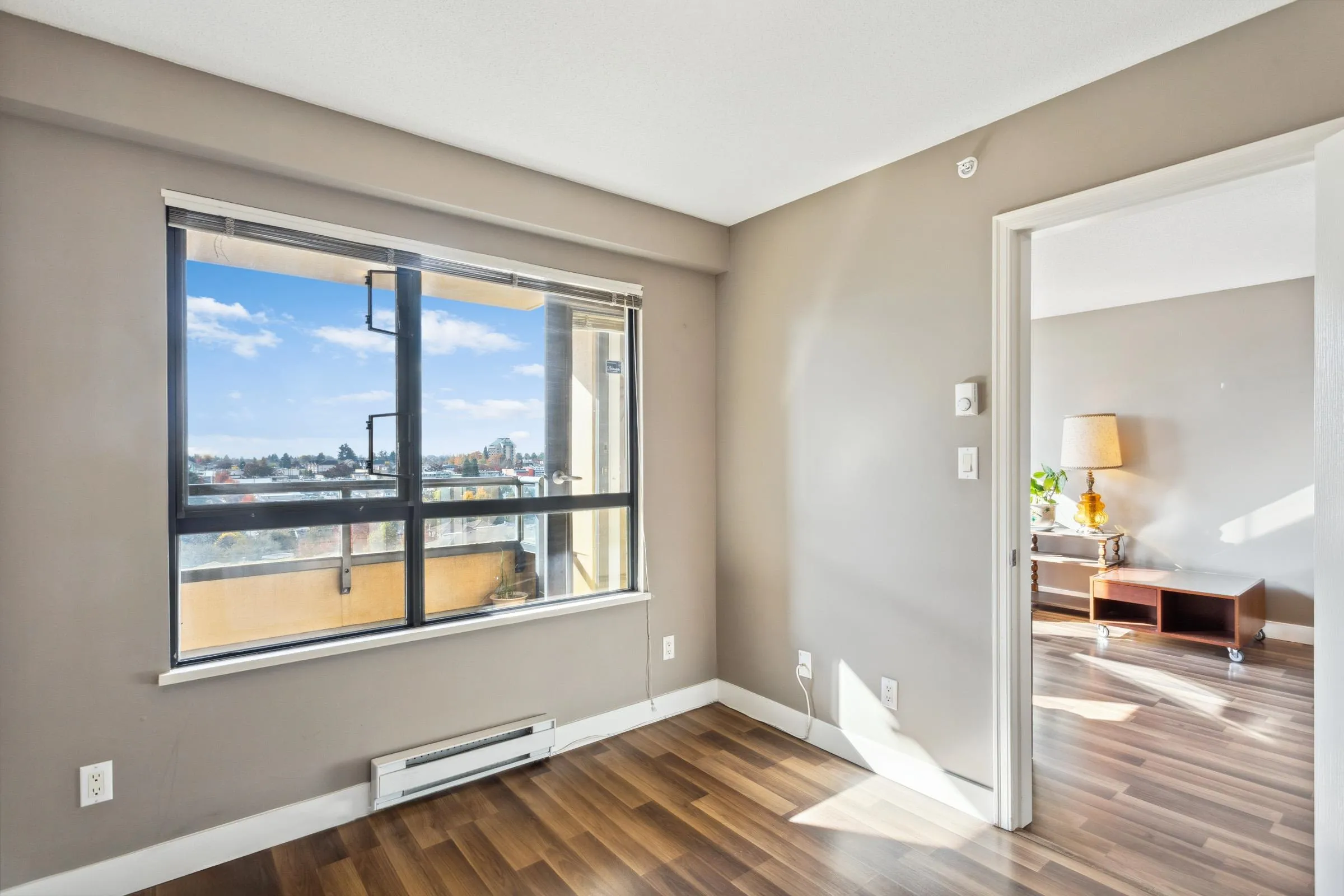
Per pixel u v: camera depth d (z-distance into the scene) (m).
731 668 3.38
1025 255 2.30
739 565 3.32
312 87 2.05
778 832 2.26
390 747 2.42
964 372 2.39
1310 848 2.14
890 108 2.20
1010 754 2.26
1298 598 4.45
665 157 2.56
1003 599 2.27
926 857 2.11
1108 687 3.68
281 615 2.25
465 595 2.66
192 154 2.02
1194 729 3.11
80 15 1.70
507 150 2.49
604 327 3.06
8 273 1.79
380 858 2.12
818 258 2.91
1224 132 1.80
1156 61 1.92
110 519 1.92
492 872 2.05
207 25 1.75
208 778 2.07
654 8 1.69
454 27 1.76
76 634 1.88
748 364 3.27
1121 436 5.22
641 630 3.15
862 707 2.74
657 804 2.45
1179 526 4.95
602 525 3.06
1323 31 1.64
